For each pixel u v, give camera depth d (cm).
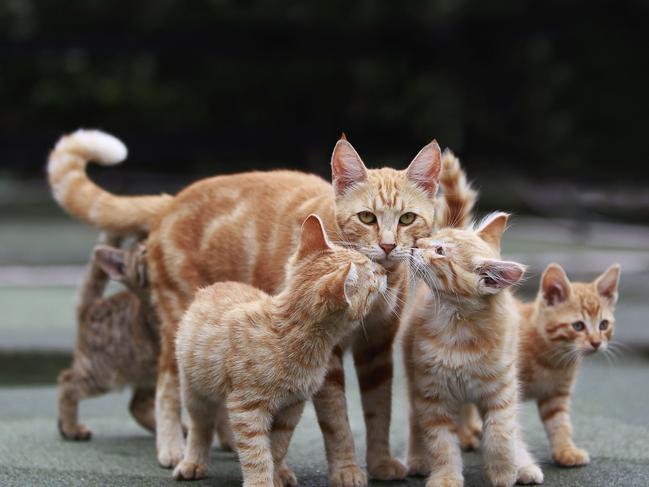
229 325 618
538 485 659
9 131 2942
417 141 2917
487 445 653
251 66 3003
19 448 759
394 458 703
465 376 652
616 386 999
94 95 3008
